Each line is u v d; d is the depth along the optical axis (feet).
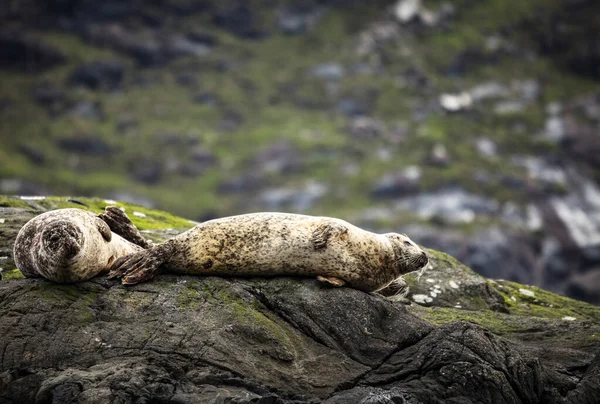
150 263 129.90
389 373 122.93
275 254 132.16
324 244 131.44
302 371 120.57
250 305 128.06
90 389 108.58
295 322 127.75
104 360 116.37
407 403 115.34
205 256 131.85
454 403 118.52
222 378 114.93
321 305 129.18
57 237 122.62
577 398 125.29
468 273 176.55
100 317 122.31
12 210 172.86
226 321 123.24
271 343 122.11
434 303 166.20
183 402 109.60
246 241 132.36
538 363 127.03
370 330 128.36
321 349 124.88
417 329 129.49
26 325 118.73
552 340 147.13
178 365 115.96
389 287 145.59
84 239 124.77
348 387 120.37
